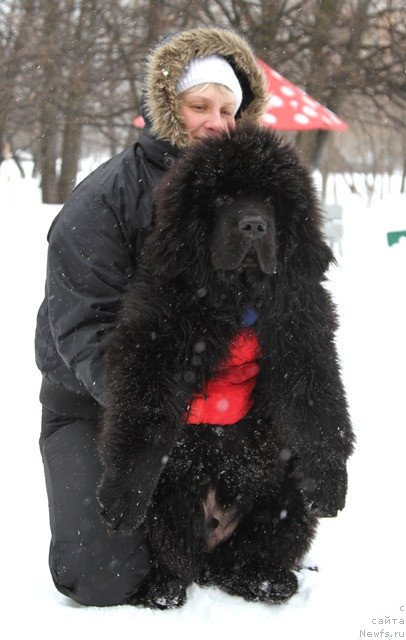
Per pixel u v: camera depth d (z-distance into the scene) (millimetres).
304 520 5355
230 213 4840
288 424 5062
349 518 6426
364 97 32906
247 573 5363
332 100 28875
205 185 4883
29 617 4930
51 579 5492
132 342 4824
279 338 5047
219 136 4992
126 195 5316
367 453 7754
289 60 28766
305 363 5035
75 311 5164
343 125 20250
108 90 32094
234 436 5320
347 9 29266
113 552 5090
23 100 31750
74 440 5418
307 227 5051
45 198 33406
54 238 5344
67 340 5160
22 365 10664
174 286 4957
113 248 5270
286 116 19125
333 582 5449
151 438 4762
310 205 5074
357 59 28359
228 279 4949
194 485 5309
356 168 65562
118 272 5285
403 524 6289
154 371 4809
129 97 33250
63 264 5277
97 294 5230
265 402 5254
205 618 5035
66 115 31203
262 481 5383
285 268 5039
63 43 29703
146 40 29078
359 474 7270
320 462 4996
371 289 15320
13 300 14062
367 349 11242
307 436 4996
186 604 5238
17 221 24469
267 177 4898
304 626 4930
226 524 5531
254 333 5133
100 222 5266
